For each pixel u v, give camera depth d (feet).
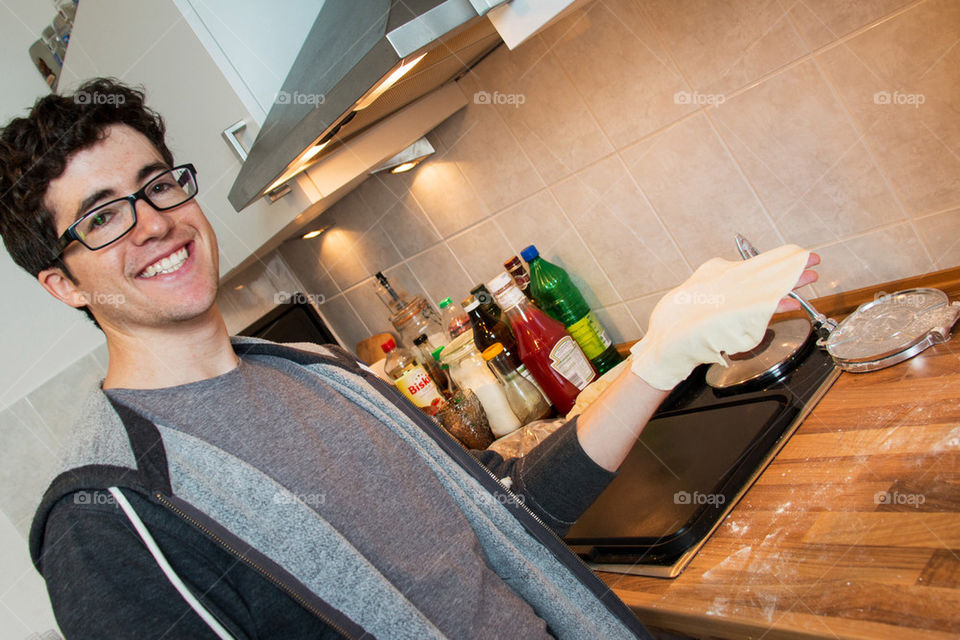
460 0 2.28
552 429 4.06
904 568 2.09
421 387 4.72
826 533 2.41
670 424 3.72
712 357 2.53
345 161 3.84
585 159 4.10
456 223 5.06
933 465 2.37
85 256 2.23
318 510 2.26
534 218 4.57
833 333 3.30
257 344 2.82
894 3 2.77
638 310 4.43
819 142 3.25
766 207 3.58
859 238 3.39
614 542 3.12
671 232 3.99
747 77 3.29
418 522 2.42
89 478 2.01
